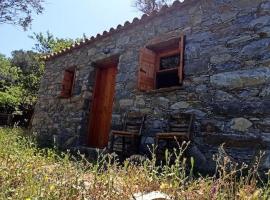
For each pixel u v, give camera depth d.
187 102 5.15
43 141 8.37
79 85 8.14
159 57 6.35
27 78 19.09
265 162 3.88
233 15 4.86
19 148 4.59
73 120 7.89
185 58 5.43
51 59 10.01
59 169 2.97
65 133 8.04
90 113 7.80
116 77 6.89
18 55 28.25
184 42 5.53
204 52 5.13
